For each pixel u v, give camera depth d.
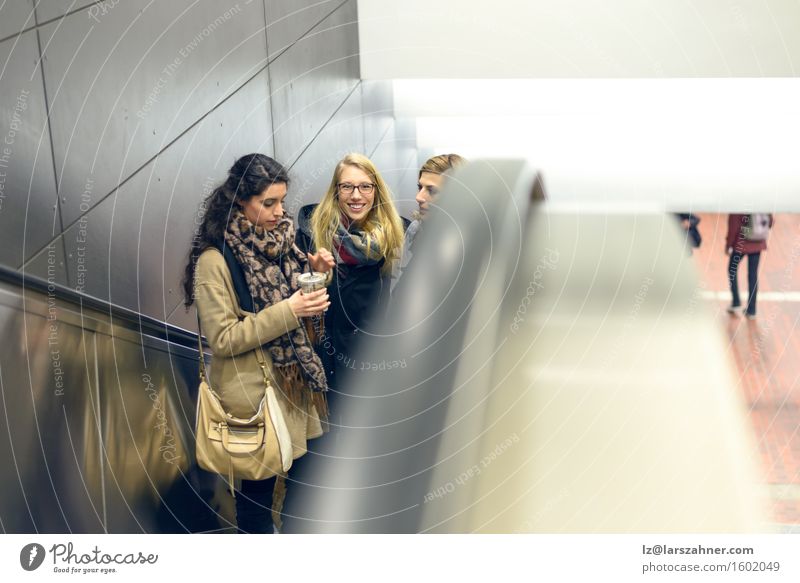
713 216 3.68
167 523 1.90
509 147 4.19
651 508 1.18
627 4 4.14
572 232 1.64
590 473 1.21
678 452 1.26
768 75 4.14
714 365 1.38
